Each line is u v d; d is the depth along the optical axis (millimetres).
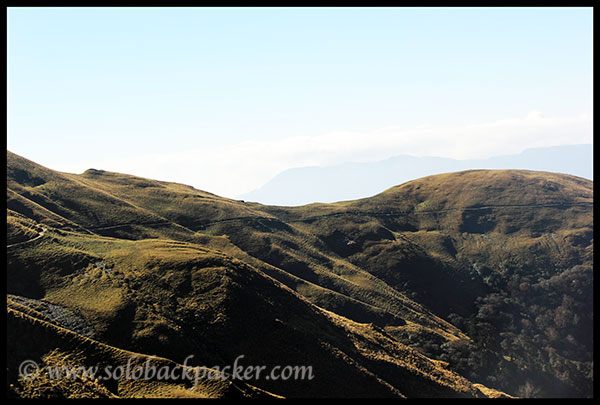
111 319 81125
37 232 110500
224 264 105938
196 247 119750
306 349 90625
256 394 70375
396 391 89875
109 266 100062
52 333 69875
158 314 85500
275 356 85438
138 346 76750
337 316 126125
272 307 100000
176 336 80250
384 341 115938
